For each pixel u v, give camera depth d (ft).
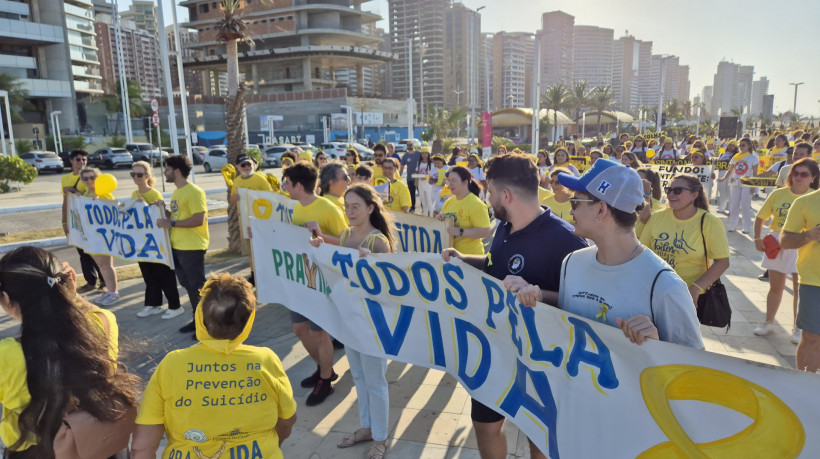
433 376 15.08
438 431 12.16
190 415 6.59
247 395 6.69
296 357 16.69
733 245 30.53
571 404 6.91
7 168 66.95
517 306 7.57
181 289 24.91
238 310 6.50
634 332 5.91
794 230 12.32
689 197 11.98
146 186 19.71
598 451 6.64
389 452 11.38
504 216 7.99
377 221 11.84
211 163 108.27
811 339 12.16
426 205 45.47
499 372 8.37
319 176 16.57
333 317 11.71
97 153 123.54
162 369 6.66
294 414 7.29
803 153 26.03
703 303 12.22
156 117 64.75
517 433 11.91
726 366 5.55
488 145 74.74
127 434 6.90
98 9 456.04
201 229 18.94
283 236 13.19
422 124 240.94
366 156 137.18
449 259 8.96
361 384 11.64
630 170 6.32
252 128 234.17
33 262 6.31
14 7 188.24
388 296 10.27
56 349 6.20
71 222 23.30
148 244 19.56
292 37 253.03
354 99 226.17
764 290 21.94
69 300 6.47
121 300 22.84
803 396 5.21
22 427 6.25
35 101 203.41
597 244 6.66
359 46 277.44
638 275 6.31
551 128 213.46
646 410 6.15
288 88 257.14
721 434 5.67
